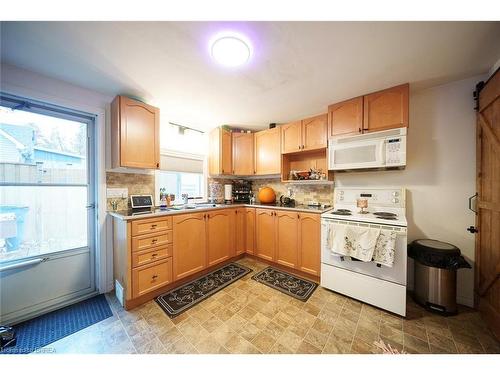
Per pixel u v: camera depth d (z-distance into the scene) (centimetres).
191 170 290
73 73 159
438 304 161
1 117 152
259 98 208
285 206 261
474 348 126
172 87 184
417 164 197
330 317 157
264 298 184
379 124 189
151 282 180
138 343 131
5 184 153
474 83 171
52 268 172
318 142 240
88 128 194
